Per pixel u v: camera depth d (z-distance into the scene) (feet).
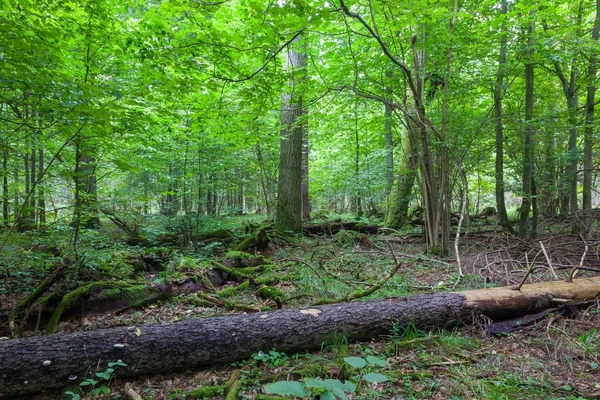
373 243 25.80
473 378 8.63
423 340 10.51
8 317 11.63
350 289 15.66
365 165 42.57
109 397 8.42
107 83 11.95
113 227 30.91
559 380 8.47
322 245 25.25
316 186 55.21
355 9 20.89
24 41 10.32
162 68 14.57
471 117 23.62
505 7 21.67
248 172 43.37
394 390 8.18
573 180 26.76
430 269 18.93
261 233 24.12
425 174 22.85
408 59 23.00
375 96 21.86
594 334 10.43
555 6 17.60
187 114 23.84
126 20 16.30
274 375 8.99
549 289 12.46
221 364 9.80
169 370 9.42
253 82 16.90
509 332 11.05
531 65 22.31
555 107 35.65
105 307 13.38
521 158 26.35
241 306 13.83
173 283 15.62
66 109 10.96
